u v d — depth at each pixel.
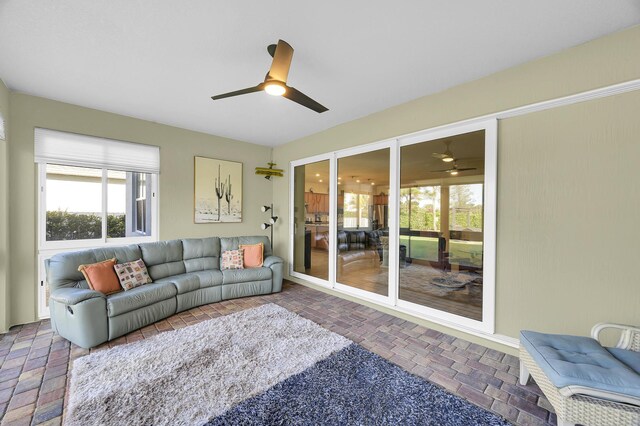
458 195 3.25
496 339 2.48
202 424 1.57
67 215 3.34
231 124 4.09
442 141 3.04
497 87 2.51
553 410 1.72
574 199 2.13
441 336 2.76
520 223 2.39
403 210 3.41
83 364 2.16
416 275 3.76
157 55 2.29
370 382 1.98
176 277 3.50
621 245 1.95
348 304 3.70
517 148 2.41
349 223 4.59
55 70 2.53
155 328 2.90
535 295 2.32
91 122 3.43
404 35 2.02
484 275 2.58
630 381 1.34
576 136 2.12
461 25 1.90
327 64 2.42
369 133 3.63
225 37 2.05
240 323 2.98
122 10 1.76
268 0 1.67
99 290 2.80
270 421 1.60
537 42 2.08
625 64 1.92
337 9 1.75
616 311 1.96
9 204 2.90
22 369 2.12
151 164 3.94
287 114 3.66
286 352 2.37
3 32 1.98
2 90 2.71
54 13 1.79
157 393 1.83
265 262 4.32
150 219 4.00
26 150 3.02
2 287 2.78
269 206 5.32
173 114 3.66
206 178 4.53
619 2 1.67
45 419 1.61
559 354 1.64
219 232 4.73
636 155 1.89
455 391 1.90
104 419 1.59
